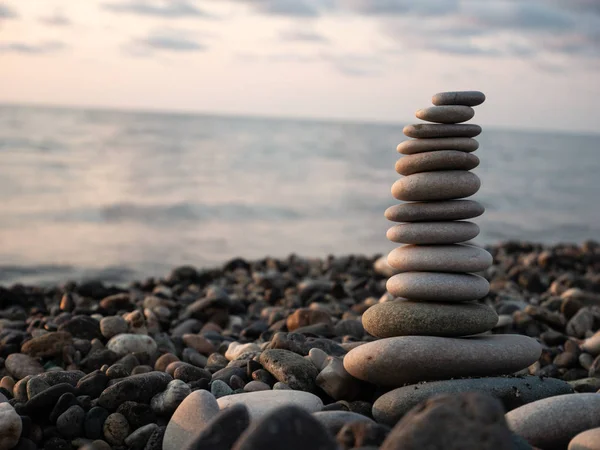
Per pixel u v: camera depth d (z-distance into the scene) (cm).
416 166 74
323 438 52
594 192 505
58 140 696
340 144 949
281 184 464
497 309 116
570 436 64
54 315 118
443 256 73
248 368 79
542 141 1406
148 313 108
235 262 184
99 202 336
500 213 383
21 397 77
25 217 289
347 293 135
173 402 72
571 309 114
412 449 51
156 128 1021
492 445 51
